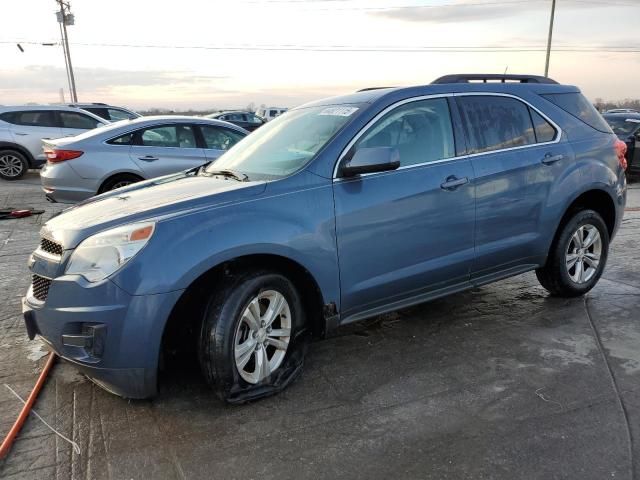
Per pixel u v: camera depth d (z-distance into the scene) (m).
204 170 4.25
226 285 3.09
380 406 3.20
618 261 6.31
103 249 2.91
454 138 4.05
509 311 4.73
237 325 3.07
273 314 3.29
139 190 3.75
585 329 4.31
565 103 4.82
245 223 3.09
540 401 3.22
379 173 3.62
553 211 4.53
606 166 4.89
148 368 2.92
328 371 3.65
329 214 3.38
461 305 4.89
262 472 2.62
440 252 3.93
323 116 3.94
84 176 7.91
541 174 4.42
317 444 2.84
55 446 2.85
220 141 8.78
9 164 13.34
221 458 2.73
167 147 8.35
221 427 3.00
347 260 3.48
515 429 2.94
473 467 2.63
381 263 3.64
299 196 3.31
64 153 7.90
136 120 8.42
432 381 3.49
